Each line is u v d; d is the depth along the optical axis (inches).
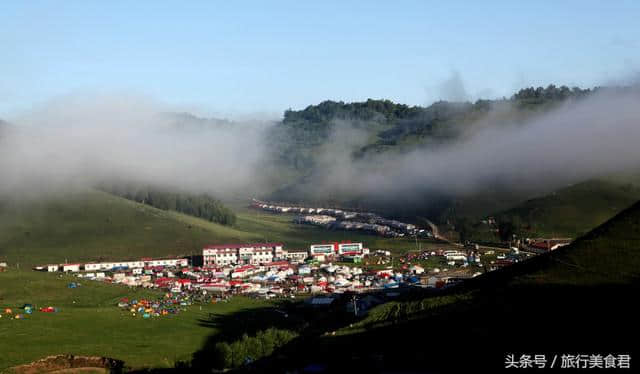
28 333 6633.9
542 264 5206.7
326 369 4480.8
